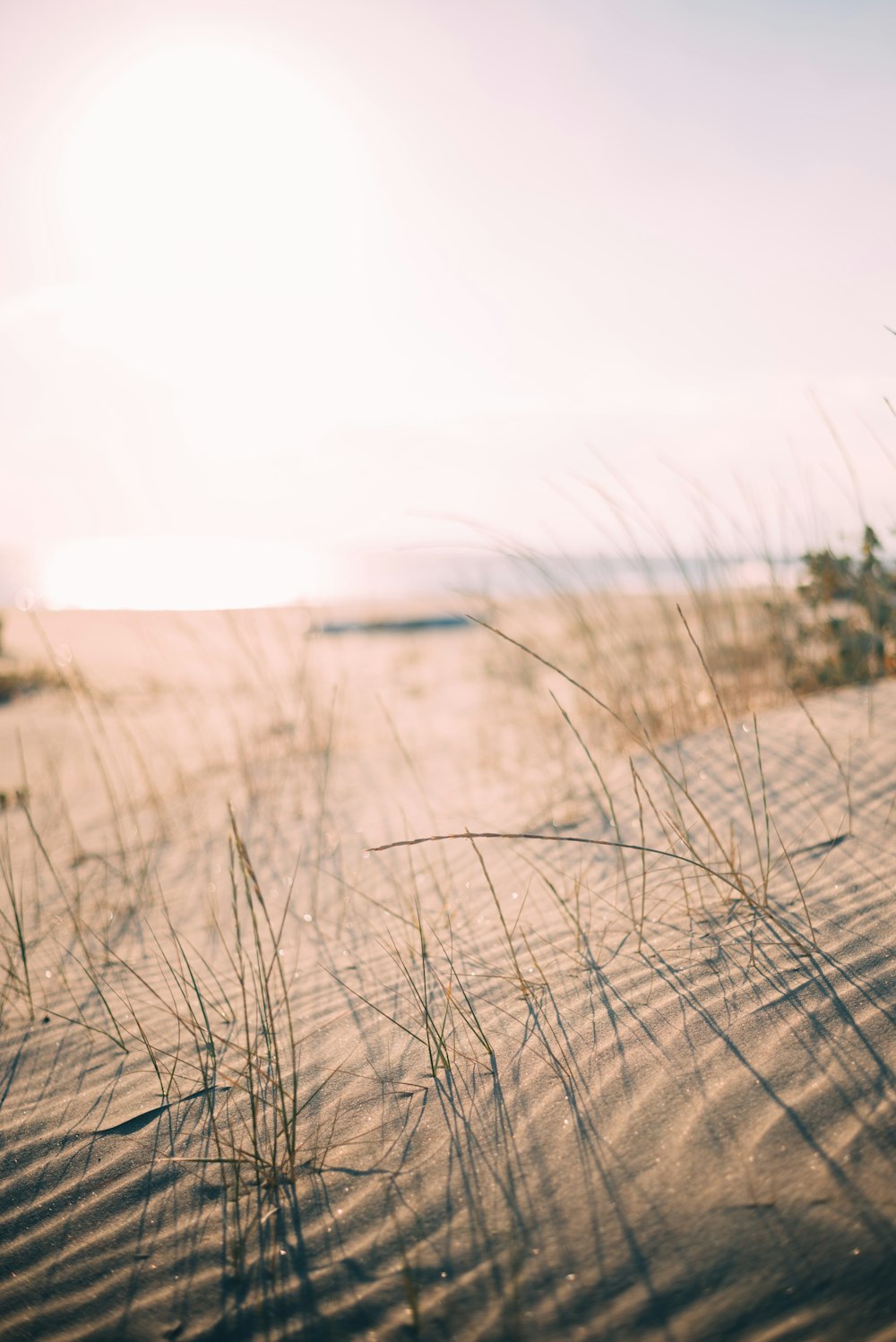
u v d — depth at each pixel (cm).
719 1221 135
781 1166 142
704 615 475
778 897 237
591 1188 148
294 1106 169
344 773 524
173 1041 227
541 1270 134
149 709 790
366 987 240
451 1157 163
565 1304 128
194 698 796
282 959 272
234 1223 157
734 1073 167
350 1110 184
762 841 279
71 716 803
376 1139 173
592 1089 172
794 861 259
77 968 288
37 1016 254
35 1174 179
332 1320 133
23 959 258
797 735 376
